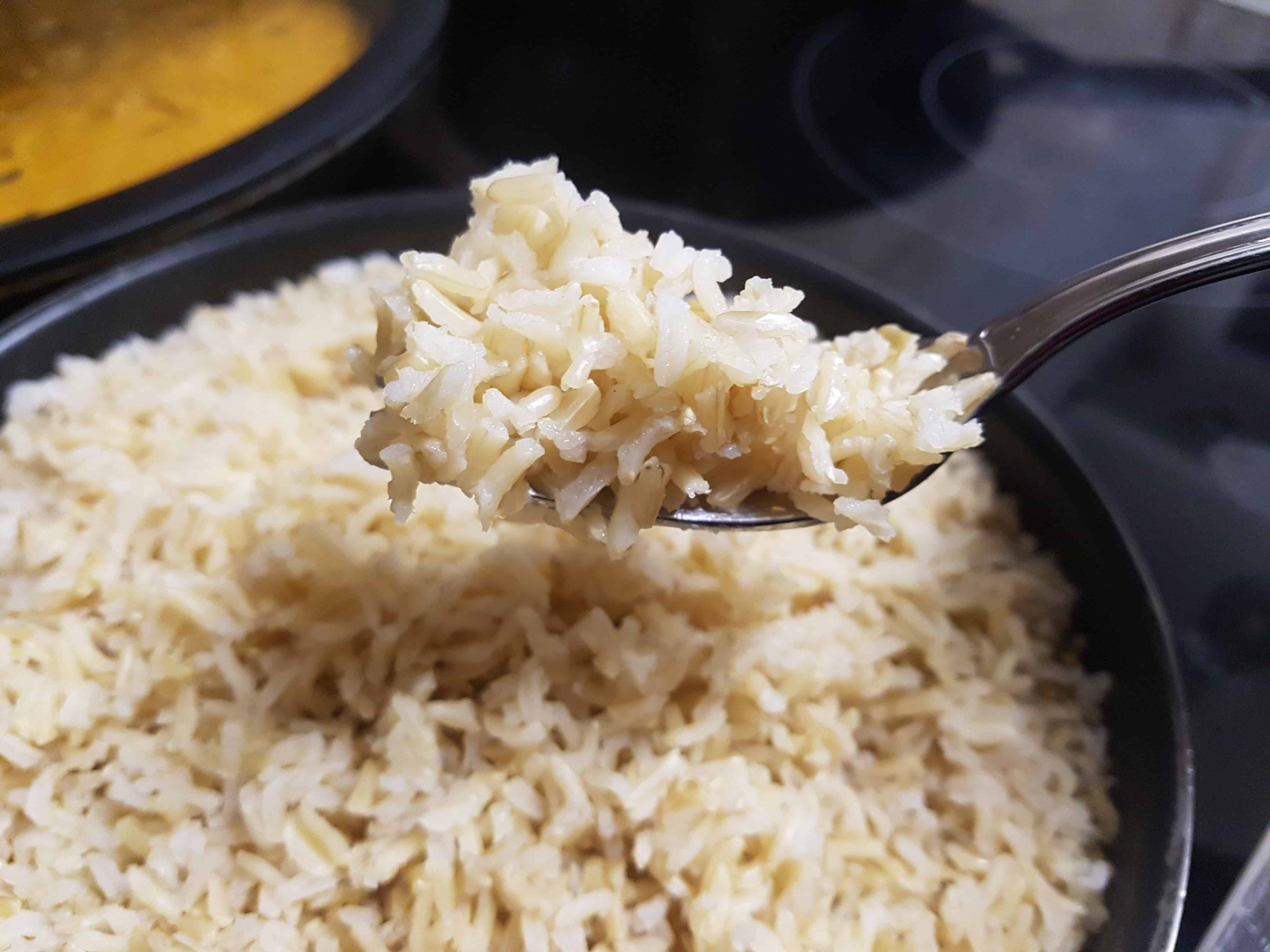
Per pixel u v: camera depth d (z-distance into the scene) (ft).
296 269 0.57
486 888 0.37
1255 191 0.63
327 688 0.42
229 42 0.67
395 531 0.44
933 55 0.75
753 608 0.43
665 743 0.40
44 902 0.37
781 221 0.63
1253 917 0.37
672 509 0.35
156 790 0.38
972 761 0.43
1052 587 0.46
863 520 0.32
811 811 0.40
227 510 0.43
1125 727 0.41
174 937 0.36
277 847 0.38
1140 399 0.53
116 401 0.49
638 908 0.38
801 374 0.32
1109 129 0.68
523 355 0.32
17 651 0.41
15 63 0.62
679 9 0.79
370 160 0.65
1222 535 0.48
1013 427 0.48
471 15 0.79
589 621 0.41
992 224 0.62
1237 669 0.44
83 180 0.56
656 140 0.69
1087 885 0.39
